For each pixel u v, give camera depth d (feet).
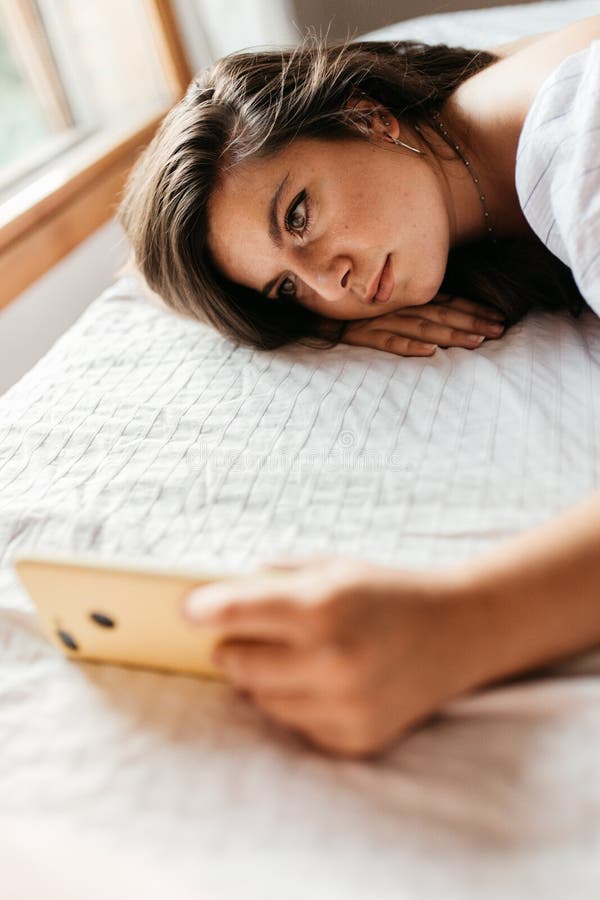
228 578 1.46
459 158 2.70
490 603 1.38
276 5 5.58
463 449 2.03
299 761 1.45
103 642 1.70
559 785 1.29
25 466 2.38
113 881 1.34
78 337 3.11
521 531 1.73
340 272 2.46
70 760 1.54
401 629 1.32
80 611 1.63
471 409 2.18
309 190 2.43
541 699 1.40
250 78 2.60
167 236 2.64
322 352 2.69
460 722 1.45
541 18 4.02
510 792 1.30
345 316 2.72
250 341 2.78
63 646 1.77
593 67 2.12
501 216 2.81
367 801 1.35
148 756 1.52
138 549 1.95
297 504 1.98
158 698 1.65
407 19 5.73
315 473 2.07
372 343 2.64
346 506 1.93
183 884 1.28
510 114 2.54
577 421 2.03
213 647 1.54
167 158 2.62
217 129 2.54
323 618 1.29
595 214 2.06
